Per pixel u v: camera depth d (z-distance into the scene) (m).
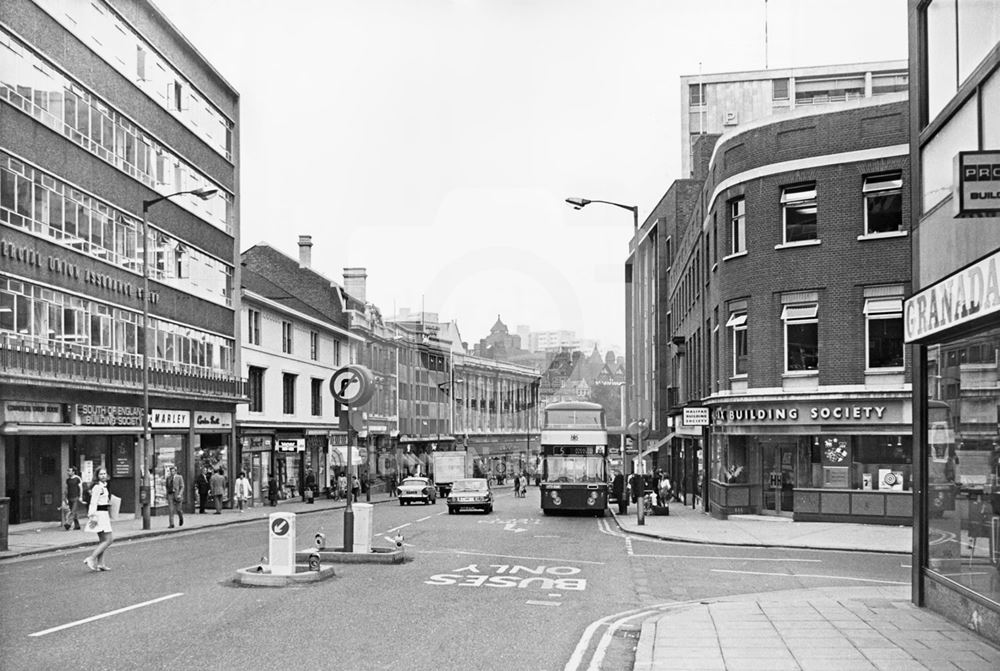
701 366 39.38
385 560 18.00
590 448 35.28
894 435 28.16
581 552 21.25
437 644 10.32
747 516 30.95
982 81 10.59
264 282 51.88
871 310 28.31
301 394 50.38
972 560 11.18
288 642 10.27
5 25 24.81
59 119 27.83
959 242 11.24
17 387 25.22
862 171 28.66
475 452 54.75
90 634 10.62
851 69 78.81
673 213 57.38
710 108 80.12
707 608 12.80
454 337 51.56
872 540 23.81
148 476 28.55
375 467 56.69
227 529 29.61
